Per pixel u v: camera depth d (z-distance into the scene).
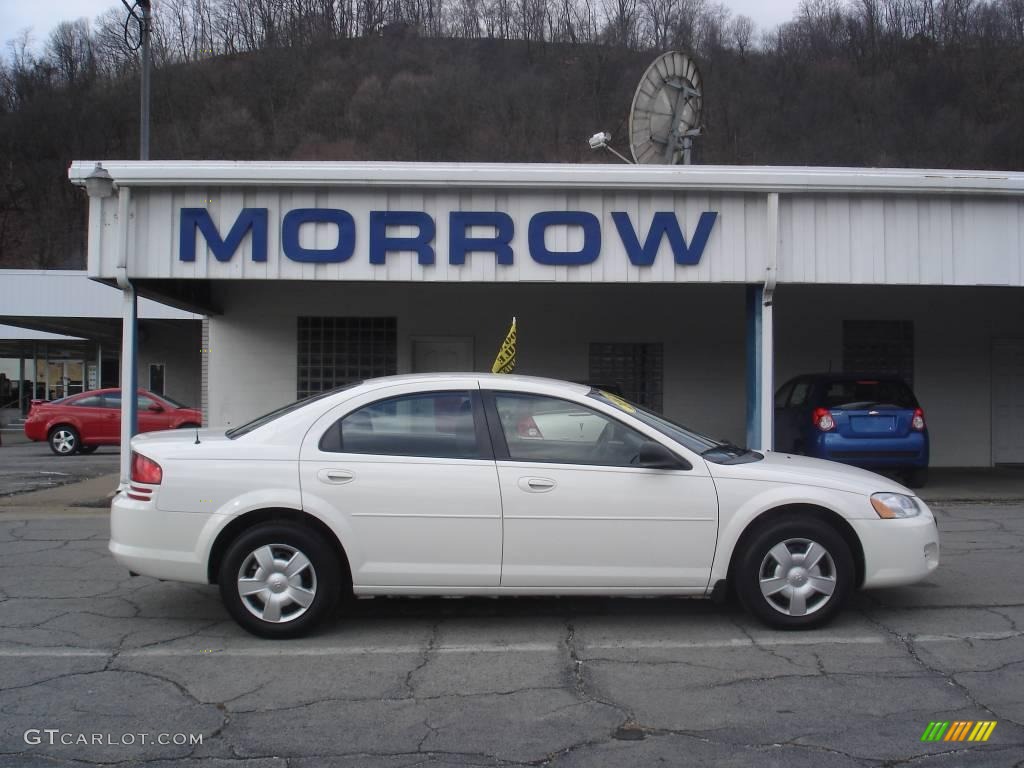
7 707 4.31
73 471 15.52
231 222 10.30
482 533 5.25
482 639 5.40
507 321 14.65
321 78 51.59
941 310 14.83
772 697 4.43
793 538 5.42
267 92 51.00
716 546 5.34
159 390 28.44
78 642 5.33
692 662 4.96
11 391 29.81
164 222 10.28
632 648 5.21
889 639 5.35
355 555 5.23
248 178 10.11
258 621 5.27
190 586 6.71
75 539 8.65
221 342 14.41
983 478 13.31
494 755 3.79
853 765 3.69
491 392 5.52
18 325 25.50
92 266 10.28
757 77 43.69
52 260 53.62
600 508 5.28
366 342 14.54
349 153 46.62
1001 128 38.31
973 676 4.72
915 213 10.41
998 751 3.82
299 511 5.25
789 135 40.41
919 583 6.75
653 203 10.38
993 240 10.45
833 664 4.91
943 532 8.97
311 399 5.66
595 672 4.80
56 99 54.97
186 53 52.72
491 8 53.44
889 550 5.45
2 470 15.67
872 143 39.50
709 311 14.80
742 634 5.46
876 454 11.41
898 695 4.45
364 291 14.54
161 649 5.20
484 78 48.69
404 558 5.25
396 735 4.00
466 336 14.63
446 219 10.38
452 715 4.22
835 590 5.41
